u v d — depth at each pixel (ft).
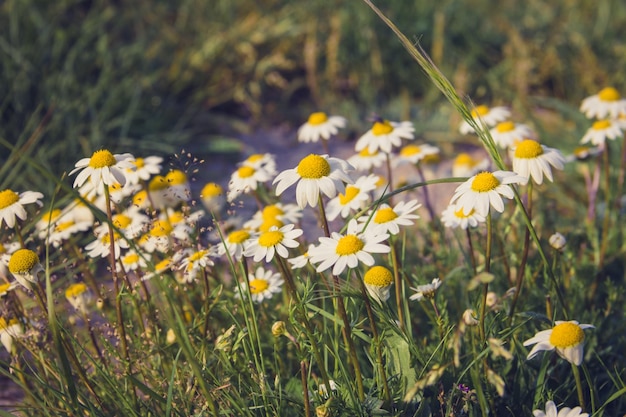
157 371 1.66
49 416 1.57
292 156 3.36
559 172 2.73
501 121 2.16
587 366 1.77
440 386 1.58
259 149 3.42
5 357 2.02
